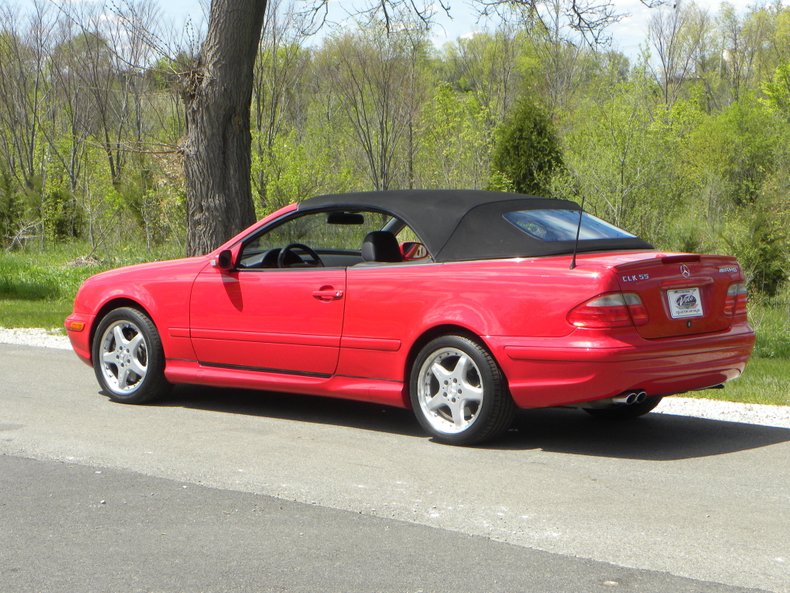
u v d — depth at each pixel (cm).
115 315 789
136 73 1767
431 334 648
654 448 640
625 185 2348
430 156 3856
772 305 1855
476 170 3391
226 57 1315
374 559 420
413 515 486
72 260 2642
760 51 5794
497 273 620
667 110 3294
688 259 625
